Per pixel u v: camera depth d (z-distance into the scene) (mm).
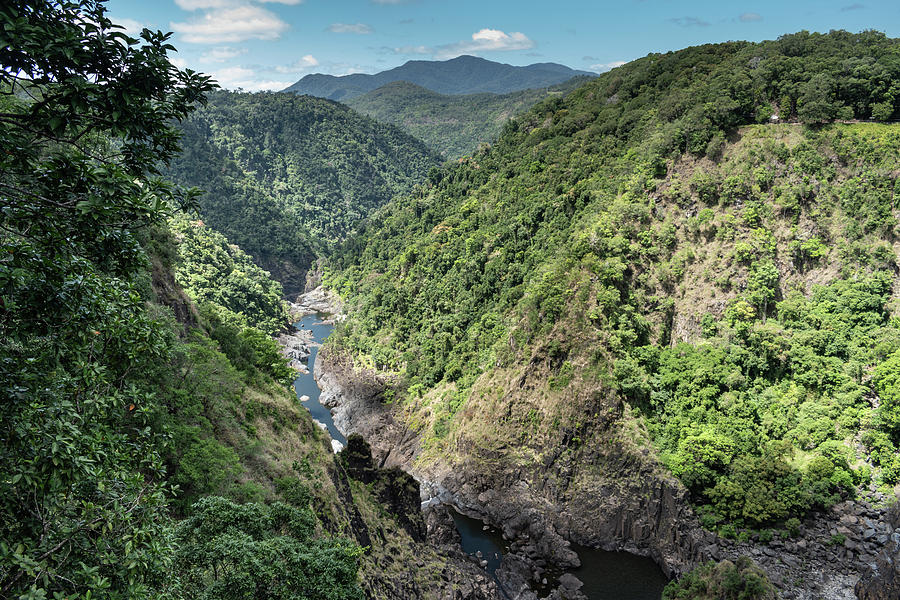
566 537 79125
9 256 13562
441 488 91750
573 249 94000
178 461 38688
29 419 13430
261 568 25172
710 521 72188
